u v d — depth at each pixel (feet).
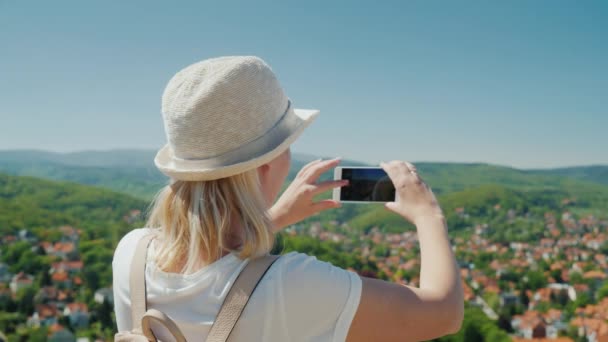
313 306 3.14
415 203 3.76
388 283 3.29
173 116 3.48
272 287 3.15
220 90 3.35
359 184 4.35
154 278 3.51
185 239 3.48
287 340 3.15
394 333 3.21
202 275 3.30
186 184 3.55
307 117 3.73
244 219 3.35
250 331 3.13
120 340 3.36
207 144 3.38
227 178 3.43
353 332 3.18
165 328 3.38
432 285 3.32
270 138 3.48
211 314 3.23
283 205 4.33
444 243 3.51
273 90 3.53
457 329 3.35
